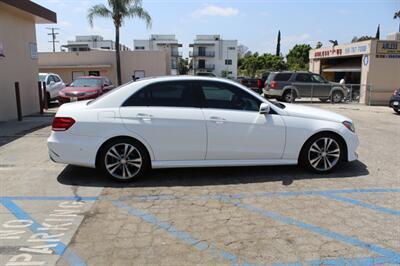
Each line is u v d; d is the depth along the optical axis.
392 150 7.71
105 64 34.97
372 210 4.42
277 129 5.54
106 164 5.30
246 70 85.75
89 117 5.21
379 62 20.55
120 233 3.80
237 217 4.20
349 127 5.82
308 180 5.54
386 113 15.92
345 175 5.81
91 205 4.54
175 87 5.47
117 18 29.92
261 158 5.61
